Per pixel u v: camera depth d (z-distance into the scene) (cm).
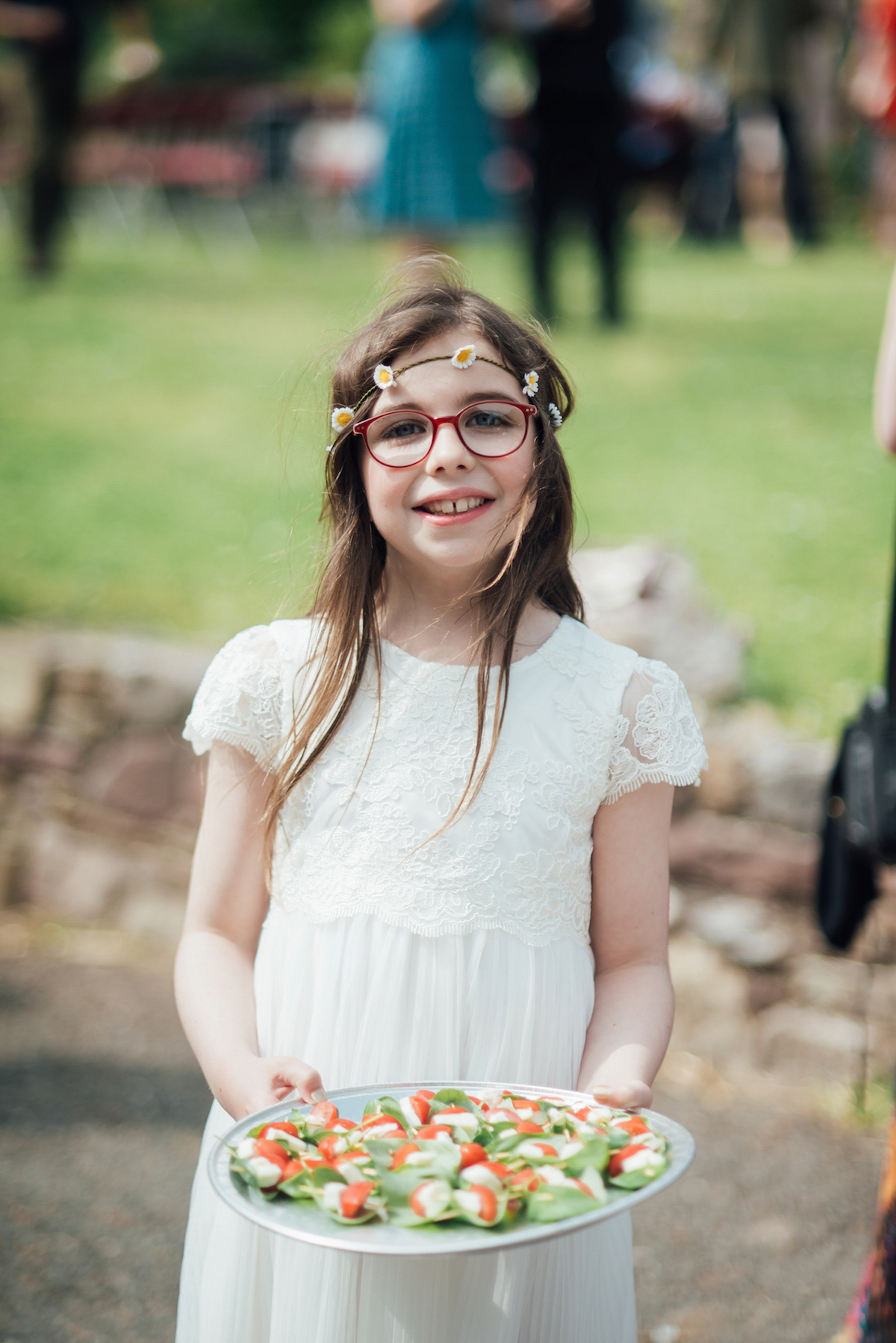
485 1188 126
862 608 425
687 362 686
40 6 827
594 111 702
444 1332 150
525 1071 156
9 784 416
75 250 1094
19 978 376
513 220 841
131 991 371
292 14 2141
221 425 620
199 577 468
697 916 332
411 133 672
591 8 690
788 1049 321
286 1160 134
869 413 604
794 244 1102
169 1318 241
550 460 170
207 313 825
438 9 654
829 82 1195
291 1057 153
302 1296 151
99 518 517
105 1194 278
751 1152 292
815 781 324
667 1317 241
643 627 362
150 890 400
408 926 156
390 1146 135
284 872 165
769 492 517
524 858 158
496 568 168
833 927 246
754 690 378
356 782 162
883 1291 157
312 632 173
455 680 165
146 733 400
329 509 175
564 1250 156
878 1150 293
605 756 163
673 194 1130
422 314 165
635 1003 163
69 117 873
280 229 1354
